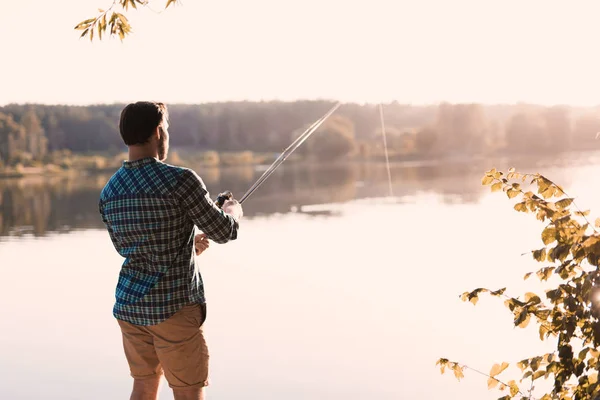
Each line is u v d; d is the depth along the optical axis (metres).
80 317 7.08
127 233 2.38
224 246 11.29
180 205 2.37
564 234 2.27
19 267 9.96
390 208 15.49
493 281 8.21
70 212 16.86
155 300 2.38
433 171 24.92
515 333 6.24
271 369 5.39
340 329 6.50
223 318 6.99
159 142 2.46
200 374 2.47
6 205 18.55
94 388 5.00
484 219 13.17
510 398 2.57
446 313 6.99
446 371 5.27
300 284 8.51
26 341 6.18
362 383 5.06
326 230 12.73
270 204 17.33
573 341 3.82
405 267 9.24
